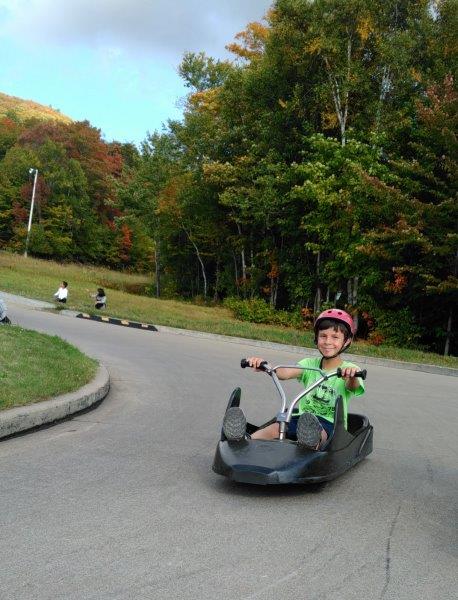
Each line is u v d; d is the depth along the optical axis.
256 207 32.47
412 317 27.03
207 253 43.38
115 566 3.89
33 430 7.57
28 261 52.91
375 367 19.06
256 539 4.47
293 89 31.30
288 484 5.76
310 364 6.50
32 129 83.00
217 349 19.52
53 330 19.78
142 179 45.75
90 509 4.91
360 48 29.27
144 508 5.00
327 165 28.30
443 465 7.14
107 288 44.56
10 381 8.60
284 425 5.88
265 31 37.00
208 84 40.16
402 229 23.62
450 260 24.25
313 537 4.57
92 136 83.00
